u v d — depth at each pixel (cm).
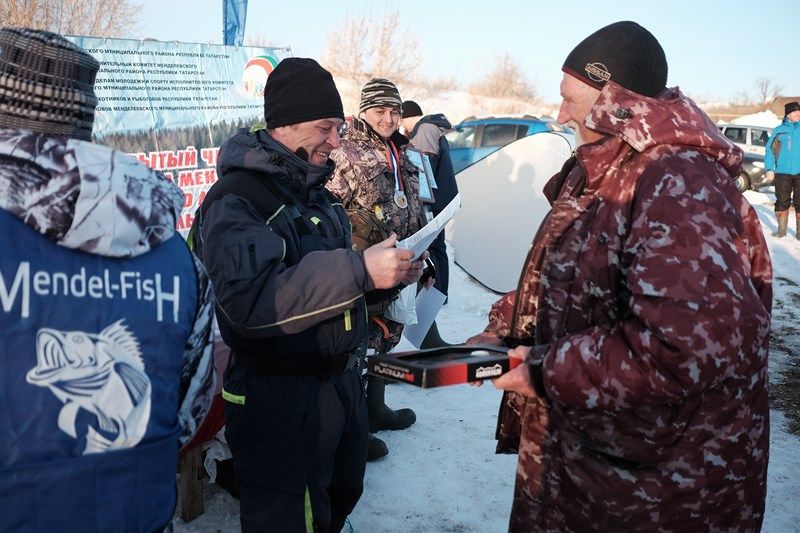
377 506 323
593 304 165
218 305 193
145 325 122
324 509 220
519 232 686
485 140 1239
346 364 218
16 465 107
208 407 146
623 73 171
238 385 212
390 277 189
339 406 217
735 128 1820
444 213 281
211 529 290
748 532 166
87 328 115
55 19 1162
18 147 112
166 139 583
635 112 161
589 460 165
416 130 520
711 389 155
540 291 176
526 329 193
